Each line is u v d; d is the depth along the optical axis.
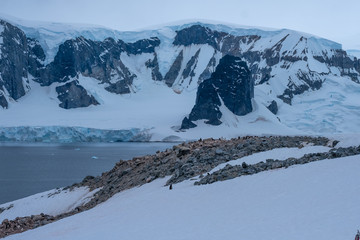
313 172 29.72
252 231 20.59
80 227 30.34
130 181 51.03
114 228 26.39
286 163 34.94
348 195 23.14
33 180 124.50
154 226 24.94
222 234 21.02
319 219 20.45
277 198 25.72
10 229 42.06
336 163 30.98
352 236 17.61
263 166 35.75
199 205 28.33
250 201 26.45
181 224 24.31
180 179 40.56
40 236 31.12
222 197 29.00
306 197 24.50
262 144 48.00
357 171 27.52
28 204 59.06
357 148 36.66
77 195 57.50
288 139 52.16
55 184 115.94
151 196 34.91
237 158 43.88
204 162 44.81
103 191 53.22
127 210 31.70
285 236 19.09
